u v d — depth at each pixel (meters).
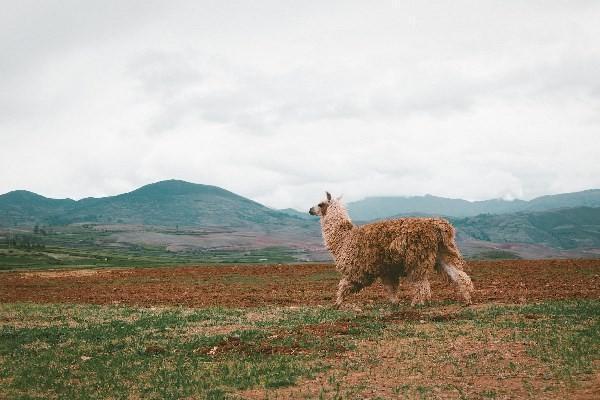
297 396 9.12
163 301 23.02
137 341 13.86
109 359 12.30
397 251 16.59
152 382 10.39
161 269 47.47
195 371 10.95
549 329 12.65
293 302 20.80
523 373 9.63
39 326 16.66
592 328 12.45
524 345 11.35
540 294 19.45
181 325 15.80
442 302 17.83
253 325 15.28
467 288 16.91
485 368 10.05
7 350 13.45
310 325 14.21
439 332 12.84
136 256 172.88
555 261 37.34
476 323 13.66
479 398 8.55
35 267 85.88
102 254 158.00
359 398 8.86
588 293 19.25
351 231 17.64
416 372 10.05
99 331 15.34
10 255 118.06
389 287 17.66
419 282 16.70
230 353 12.07
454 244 17.02
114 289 29.95
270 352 11.99
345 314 16.25
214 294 25.00
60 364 12.07
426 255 16.55
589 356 10.30
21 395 9.97
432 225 16.66
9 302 24.89
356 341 12.44
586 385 8.78
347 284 17.61
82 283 35.47
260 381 10.02
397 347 11.73
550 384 8.97
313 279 31.09
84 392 10.01
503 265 35.41
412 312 15.29
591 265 32.25
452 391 8.96
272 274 36.19
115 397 9.71
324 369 10.53
